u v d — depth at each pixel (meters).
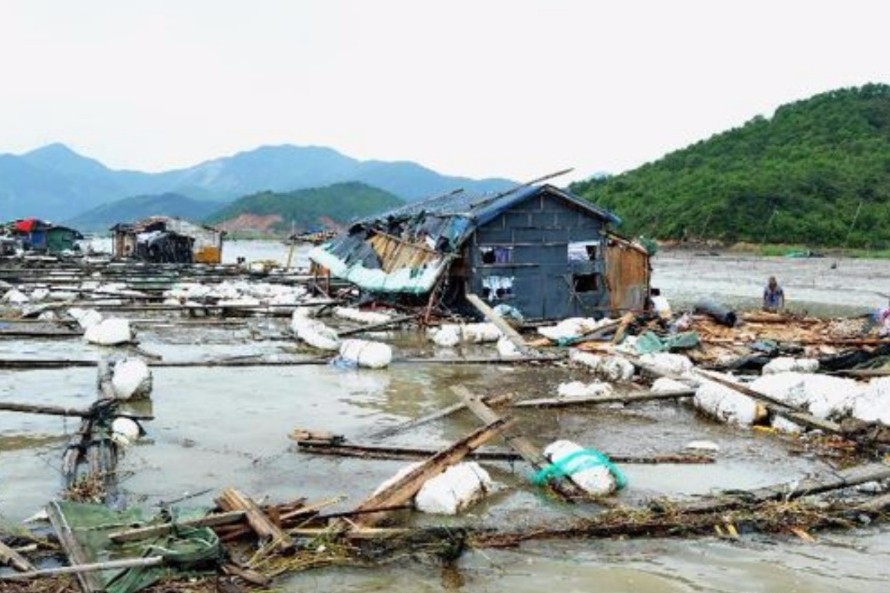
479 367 18.42
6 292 30.50
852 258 66.38
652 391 14.90
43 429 12.19
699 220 77.75
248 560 7.71
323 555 7.82
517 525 8.86
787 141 100.12
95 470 10.10
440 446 11.87
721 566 8.00
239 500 8.57
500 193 26.16
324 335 20.66
